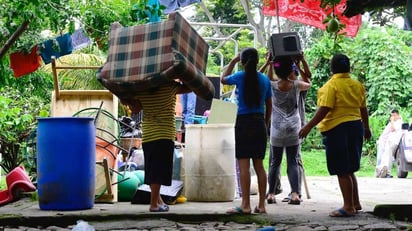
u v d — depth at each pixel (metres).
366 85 19.91
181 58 5.80
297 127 7.12
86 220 5.74
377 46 19.55
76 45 9.06
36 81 10.40
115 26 6.34
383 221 5.80
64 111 7.78
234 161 7.47
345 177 6.04
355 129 6.05
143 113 6.19
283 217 6.00
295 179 7.29
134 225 5.56
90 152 6.43
